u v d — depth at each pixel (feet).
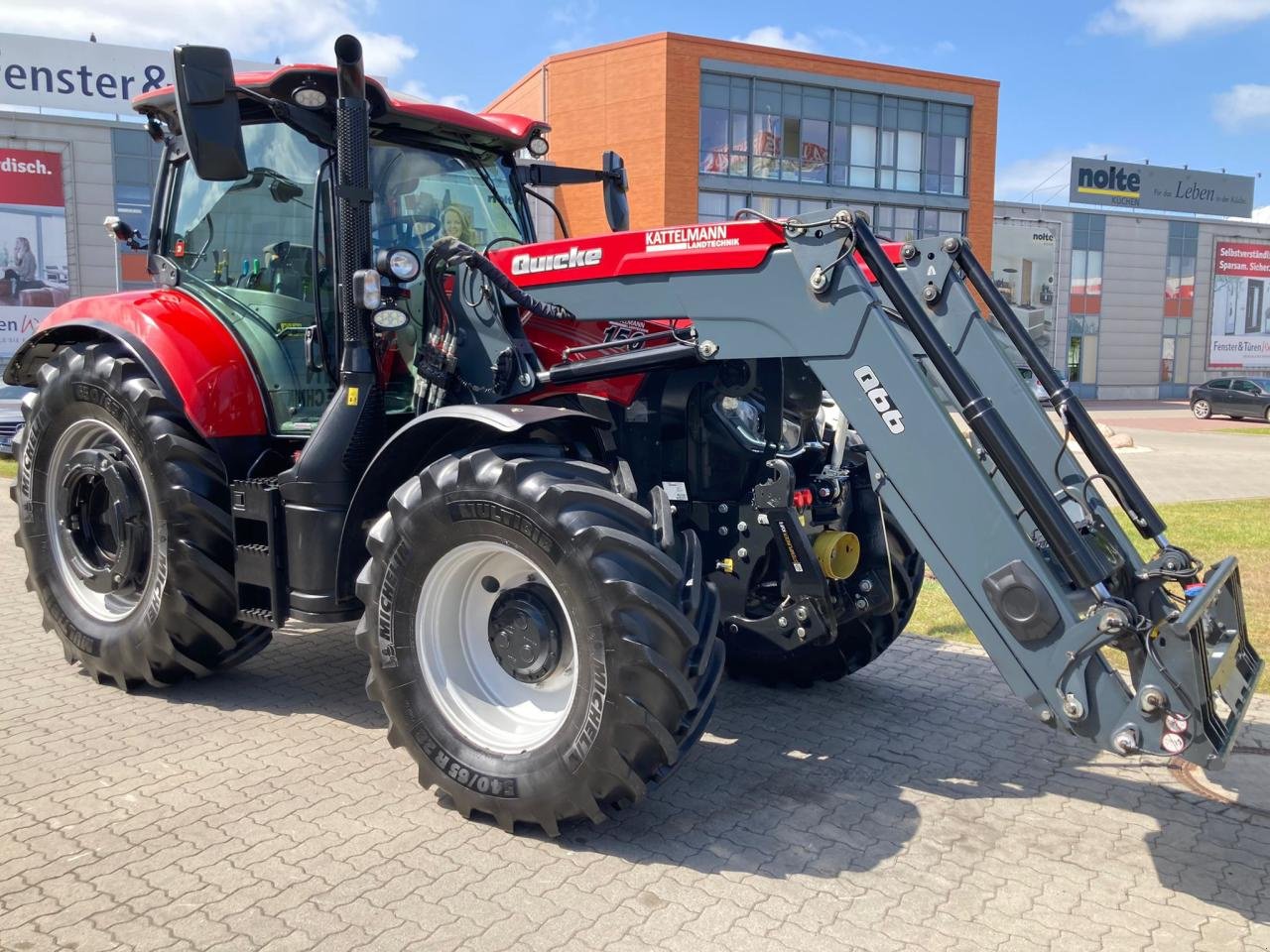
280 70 12.83
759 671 15.96
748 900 9.42
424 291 13.28
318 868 9.92
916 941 8.79
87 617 15.44
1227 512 33.78
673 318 11.55
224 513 13.87
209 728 13.66
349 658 16.80
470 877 9.78
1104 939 8.88
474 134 14.60
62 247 82.02
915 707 15.05
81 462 15.03
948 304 12.30
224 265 14.71
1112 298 135.44
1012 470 9.57
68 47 81.00
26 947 8.55
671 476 12.85
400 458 12.14
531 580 11.10
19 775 12.04
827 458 13.53
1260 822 11.28
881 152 106.11
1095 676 9.21
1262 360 145.28
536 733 10.82
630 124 96.53
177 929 8.83
